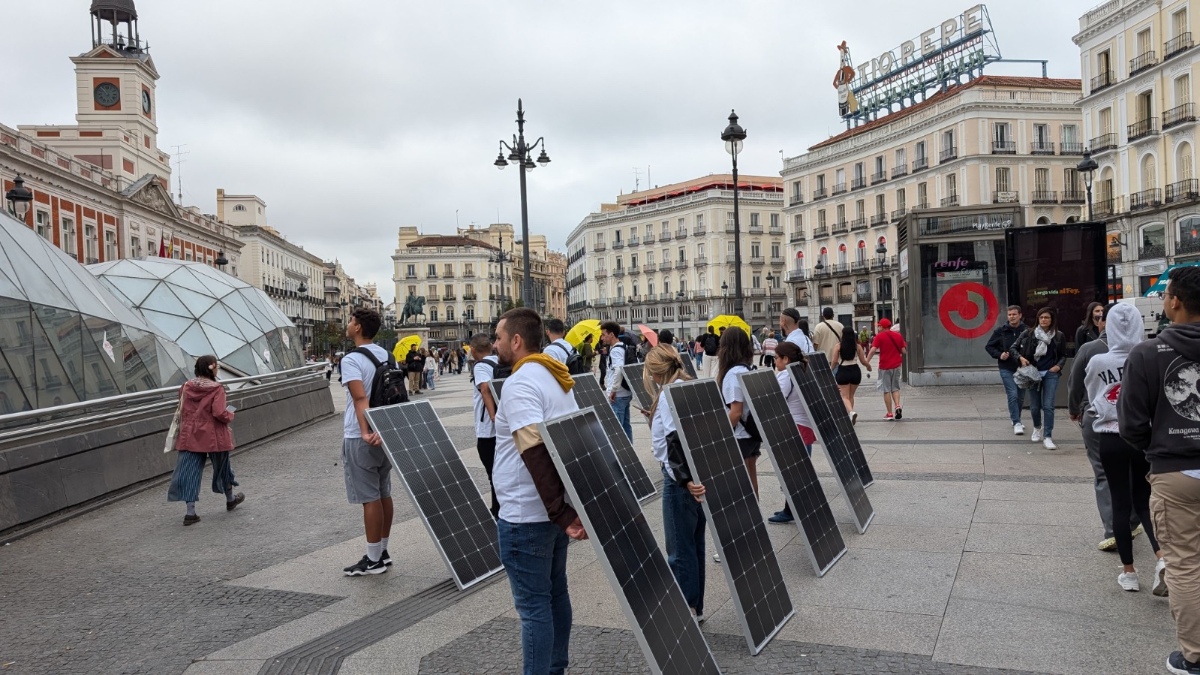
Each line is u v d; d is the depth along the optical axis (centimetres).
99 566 652
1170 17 3919
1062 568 532
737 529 457
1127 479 483
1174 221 3938
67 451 863
